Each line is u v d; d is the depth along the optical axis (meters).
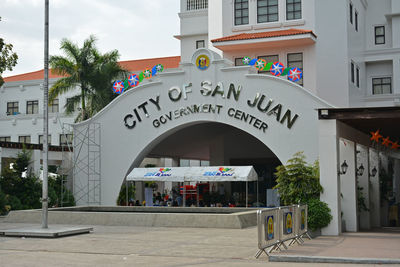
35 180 33.62
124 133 32.06
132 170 31.05
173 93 30.98
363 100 38.25
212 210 26.56
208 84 30.08
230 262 12.82
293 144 27.89
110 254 14.49
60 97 54.53
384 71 40.31
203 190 37.56
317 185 18.56
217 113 29.80
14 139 54.66
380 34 40.78
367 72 40.72
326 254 13.17
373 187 24.62
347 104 31.84
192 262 12.87
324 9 32.16
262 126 28.64
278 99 28.41
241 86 29.30
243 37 31.75
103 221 23.38
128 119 32.03
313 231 18.12
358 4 37.56
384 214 27.09
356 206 20.53
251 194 40.03
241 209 26.12
